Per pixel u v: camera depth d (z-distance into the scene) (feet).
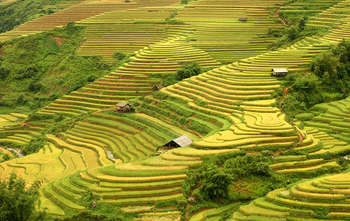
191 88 271.90
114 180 161.58
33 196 116.67
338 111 217.97
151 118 254.47
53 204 155.94
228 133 191.42
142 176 162.20
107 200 149.28
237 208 138.72
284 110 217.97
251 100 231.91
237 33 397.80
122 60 376.68
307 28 360.69
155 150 204.85
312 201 131.54
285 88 241.96
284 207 130.82
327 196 131.23
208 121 223.10
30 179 192.75
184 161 169.48
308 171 159.84
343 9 375.86
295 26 364.58
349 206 126.00
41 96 365.40
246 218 127.54
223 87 254.27
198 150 177.47
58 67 399.65
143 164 174.19
